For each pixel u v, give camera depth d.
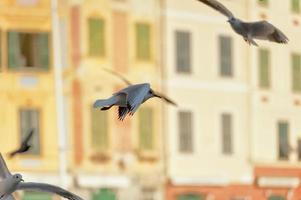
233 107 49.00
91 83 43.56
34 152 42.22
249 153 49.53
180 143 46.50
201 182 46.91
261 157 50.06
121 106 7.00
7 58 42.53
